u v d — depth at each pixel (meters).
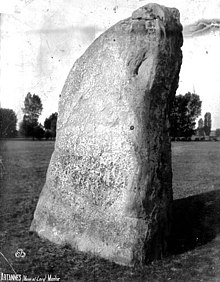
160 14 3.37
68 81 3.90
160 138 3.40
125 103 3.40
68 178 3.74
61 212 3.74
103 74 3.57
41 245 3.63
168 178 3.53
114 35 3.53
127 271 3.21
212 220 3.96
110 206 3.43
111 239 3.36
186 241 3.65
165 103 3.43
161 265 3.29
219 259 3.33
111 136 3.46
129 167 3.35
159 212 3.40
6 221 4.03
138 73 3.38
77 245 3.54
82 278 3.13
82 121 3.68
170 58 3.39
